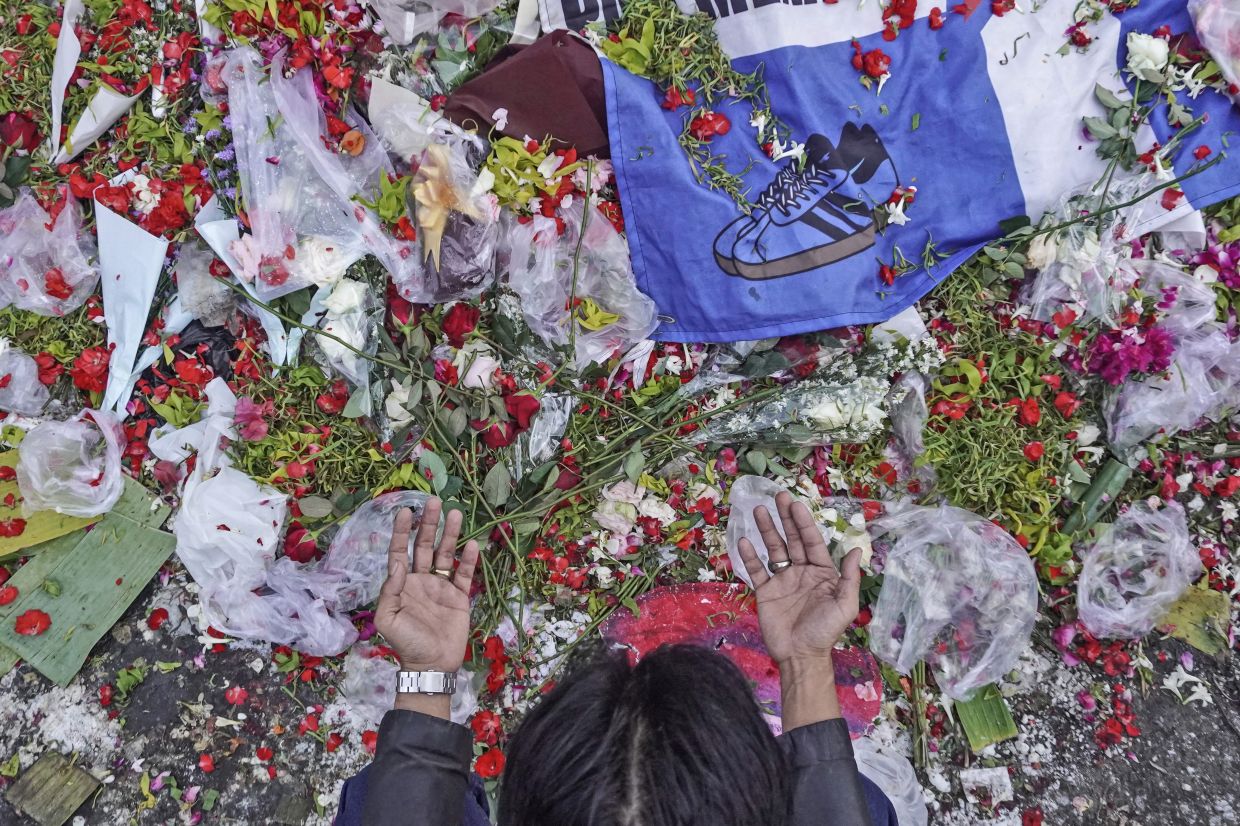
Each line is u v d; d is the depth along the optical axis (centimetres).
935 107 163
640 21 162
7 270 165
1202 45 157
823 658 94
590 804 61
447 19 165
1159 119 160
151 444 166
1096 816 164
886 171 164
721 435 164
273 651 169
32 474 164
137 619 170
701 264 164
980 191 163
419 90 165
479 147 163
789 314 162
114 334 168
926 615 159
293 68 158
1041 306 163
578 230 164
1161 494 166
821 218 163
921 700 164
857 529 164
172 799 165
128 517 169
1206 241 164
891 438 167
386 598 95
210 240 159
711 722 64
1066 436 165
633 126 161
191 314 165
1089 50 160
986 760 166
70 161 171
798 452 166
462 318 163
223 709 168
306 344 165
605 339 164
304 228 158
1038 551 162
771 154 163
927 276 162
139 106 170
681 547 167
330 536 163
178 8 167
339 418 164
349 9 162
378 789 85
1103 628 162
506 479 158
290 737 167
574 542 167
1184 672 168
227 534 159
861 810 84
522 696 167
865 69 162
